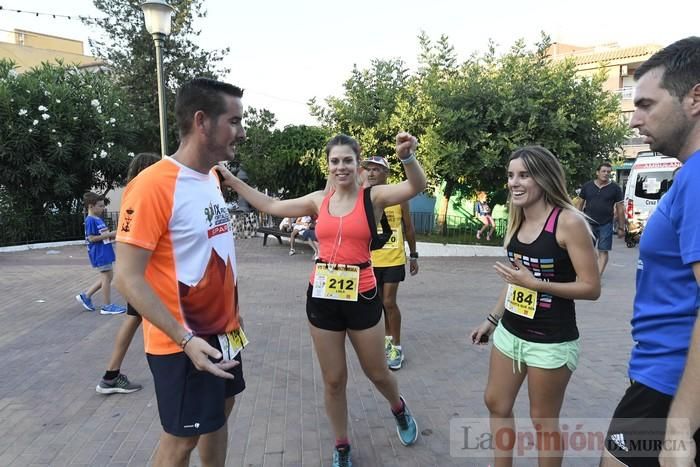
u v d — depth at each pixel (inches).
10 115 548.4
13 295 314.3
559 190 97.1
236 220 682.2
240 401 157.9
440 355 202.5
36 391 166.4
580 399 158.6
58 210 631.2
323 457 125.3
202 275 84.4
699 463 61.1
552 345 96.3
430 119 482.0
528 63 483.2
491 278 377.4
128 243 76.7
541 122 457.1
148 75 777.6
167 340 81.4
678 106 62.2
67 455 126.4
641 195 602.2
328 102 536.4
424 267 428.8
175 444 84.0
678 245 64.0
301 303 295.9
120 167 622.5
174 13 765.3
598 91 488.7
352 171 114.6
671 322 66.0
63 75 625.9
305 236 483.2
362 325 114.3
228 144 85.4
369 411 151.1
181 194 81.4
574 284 94.2
